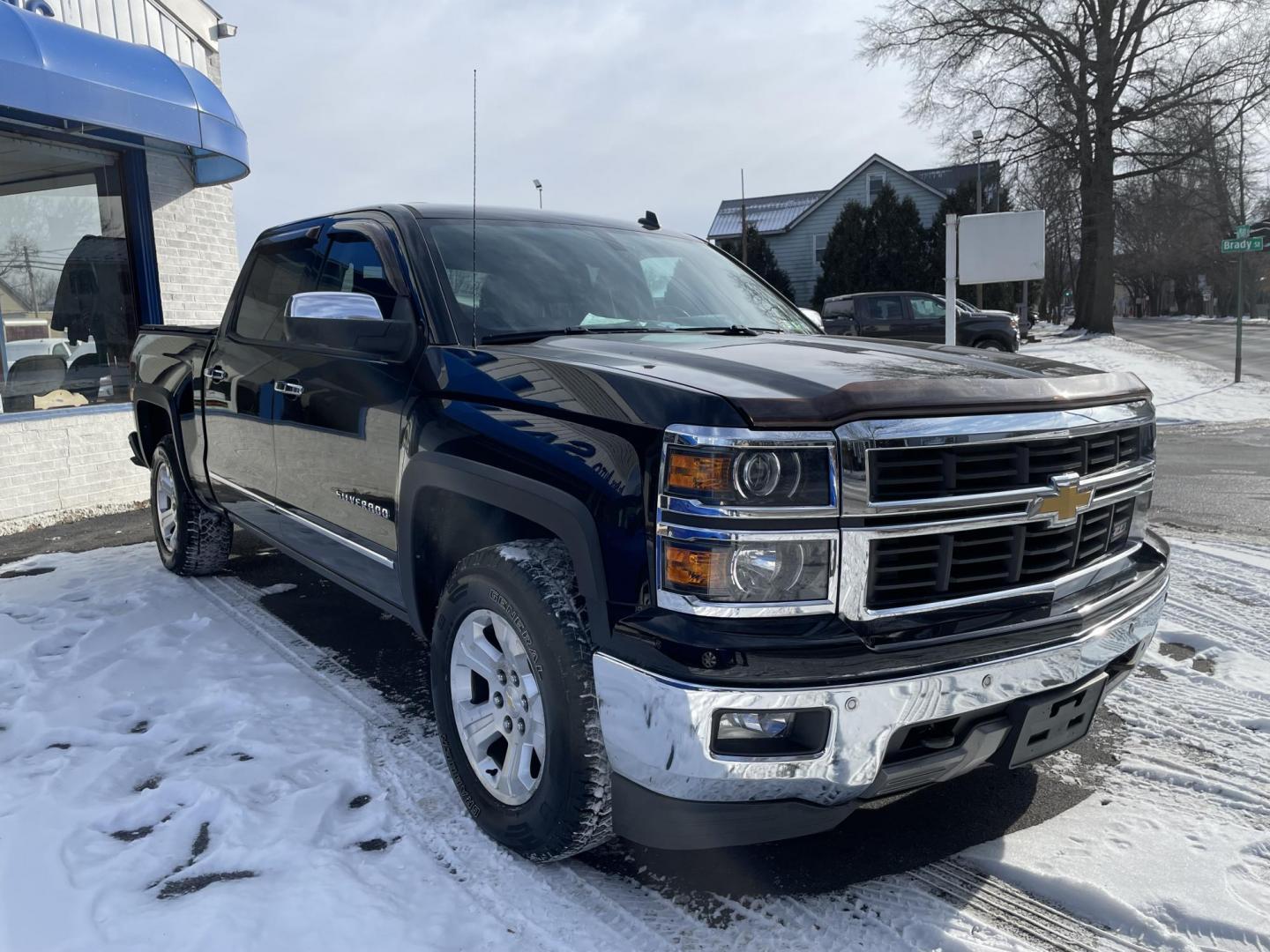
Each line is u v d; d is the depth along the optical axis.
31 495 7.08
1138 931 2.29
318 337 2.96
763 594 2.03
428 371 2.89
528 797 2.45
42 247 7.69
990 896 2.43
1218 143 32.38
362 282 3.45
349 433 3.26
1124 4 32.31
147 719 3.44
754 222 49.97
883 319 21.61
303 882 2.38
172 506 5.29
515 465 2.43
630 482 2.14
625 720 2.11
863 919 2.33
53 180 7.79
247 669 3.90
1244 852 2.60
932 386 2.21
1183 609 4.68
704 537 2.01
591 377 2.37
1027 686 2.22
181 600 4.84
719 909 2.36
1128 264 75.00
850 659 2.01
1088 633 2.33
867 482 2.06
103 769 3.01
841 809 2.17
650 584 2.10
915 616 2.16
